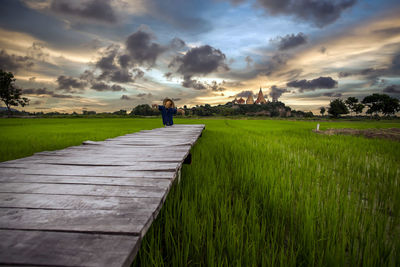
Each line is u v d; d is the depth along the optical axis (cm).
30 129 1523
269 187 297
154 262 148
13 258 85
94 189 168
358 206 253
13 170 229
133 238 101
